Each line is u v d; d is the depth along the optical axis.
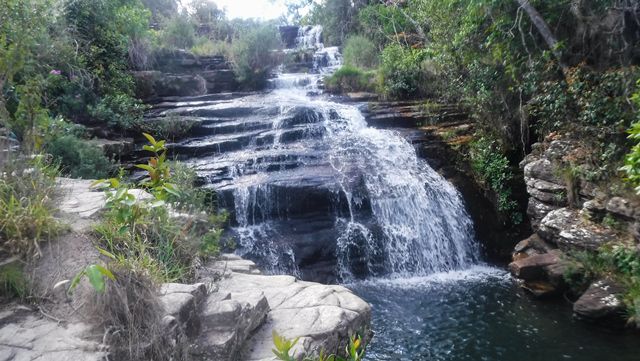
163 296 3.26
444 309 7.38
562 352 6.09
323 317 3.79
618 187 7.53
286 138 11.45
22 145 4.21
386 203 9.60
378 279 8.84
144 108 11.48
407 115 12.89
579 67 8.84
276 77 16.94
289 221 9.07
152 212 4.14
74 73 10.52
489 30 9.86
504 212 10.45
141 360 2.79
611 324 6.61
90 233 3.70
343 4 21.52
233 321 3.35
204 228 5.11
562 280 7.57
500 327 6.76
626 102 7.81
